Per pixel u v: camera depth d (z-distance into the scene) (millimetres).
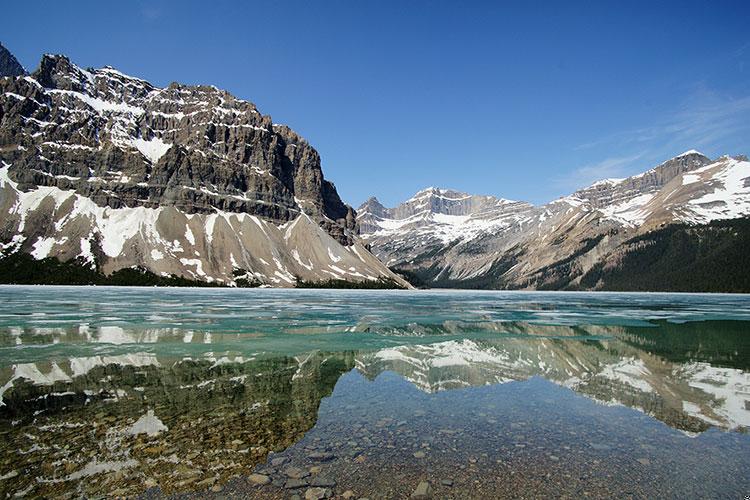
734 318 68125
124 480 12695
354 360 31641
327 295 155875
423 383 24906
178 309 73375
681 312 82375
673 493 12305
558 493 12203
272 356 32750
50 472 13172
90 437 15969
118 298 101938
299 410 19531
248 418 18344
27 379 24516
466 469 13609
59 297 100938
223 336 42375
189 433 16484
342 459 14289
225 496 11867
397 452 14875
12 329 44406
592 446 15586
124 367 27828
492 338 43781
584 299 153250
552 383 25156
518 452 14977
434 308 90062
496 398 21859
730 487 12695
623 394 22766
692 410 20109
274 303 98250
